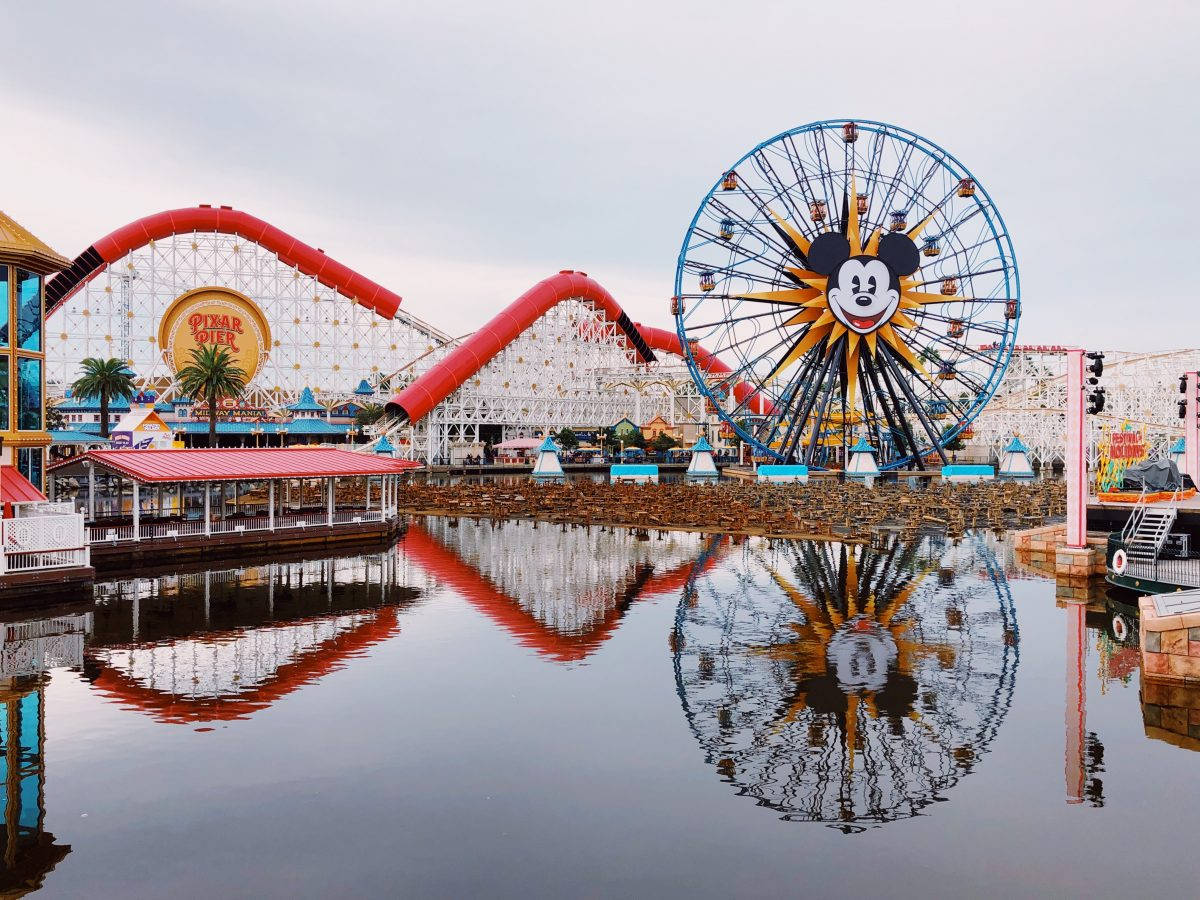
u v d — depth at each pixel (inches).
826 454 4911.4
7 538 1347.2
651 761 737.0
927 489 3467.0
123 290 4845.0
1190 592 1038.4
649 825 625.6
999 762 729.6
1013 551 1916.8
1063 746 762.2
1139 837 602.5
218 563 1812.3
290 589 1504.7
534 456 5831.7
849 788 682.2
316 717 843.4
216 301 4926.2
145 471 1828.2
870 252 3983.8
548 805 657.0
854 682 947.3
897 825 623.5
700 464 4852.4
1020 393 5600.4
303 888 543.5
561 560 1841.8
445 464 5172.2
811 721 828.6
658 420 6437.0
